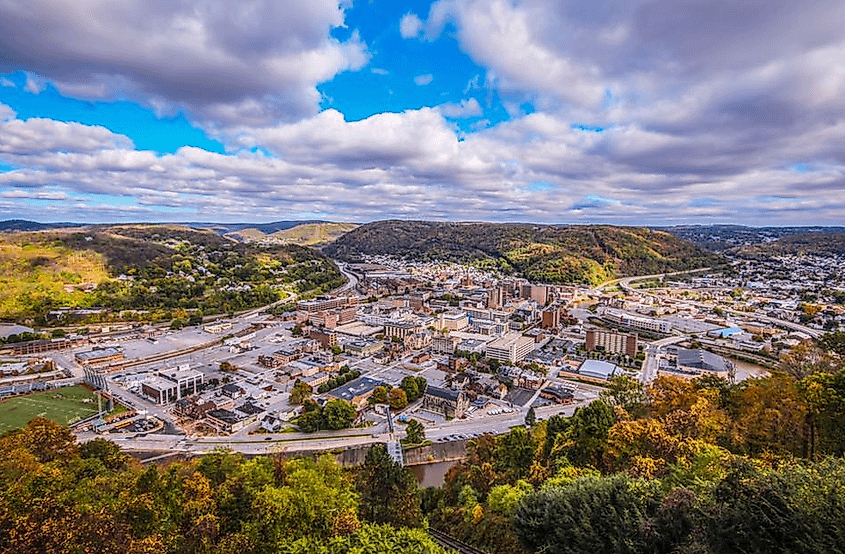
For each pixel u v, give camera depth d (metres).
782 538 44.28
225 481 81.94
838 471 47.47
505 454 133.00
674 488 56.62
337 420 196.62
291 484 80.12
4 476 75.56
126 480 81.31
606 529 55.28
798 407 88.69
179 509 69.00
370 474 99.44
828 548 41.03
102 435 189.75
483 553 83.75
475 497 114.88
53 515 54.97
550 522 60.03
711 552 46.38
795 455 85.25
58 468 85.56
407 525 93.94
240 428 198.12
